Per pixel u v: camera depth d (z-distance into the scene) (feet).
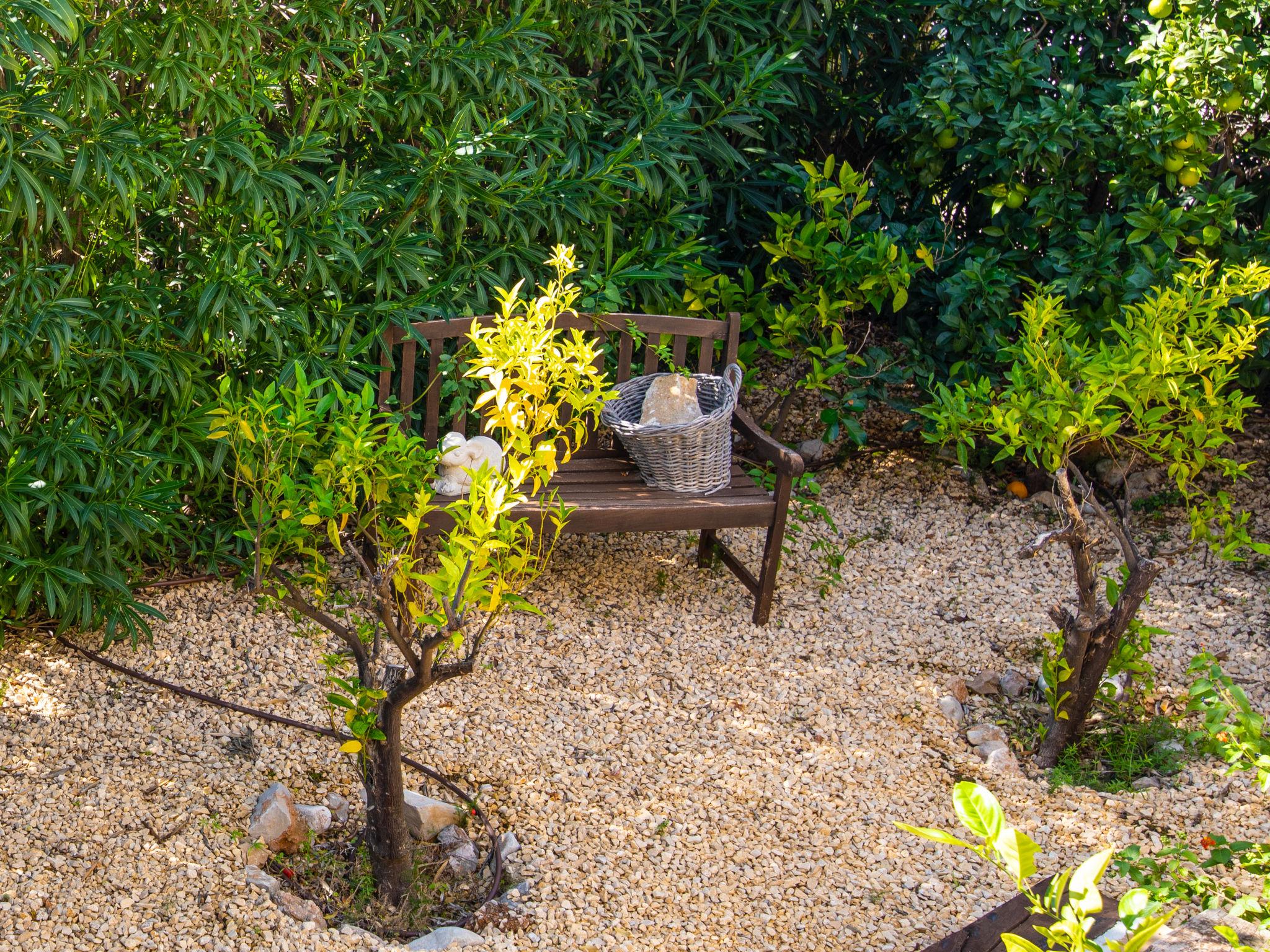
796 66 15.39
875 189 16.51
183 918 7.88
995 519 15.58
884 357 15.66
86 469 10.90
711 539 13.70
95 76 9.71
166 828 8.77
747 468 15.53
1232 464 10.57
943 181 16.90
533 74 13.03
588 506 11.69
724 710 11.21
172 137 10.46
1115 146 14.69
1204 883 7.49
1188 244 14.84
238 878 8.29
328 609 9.72
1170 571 14.47
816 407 17.62
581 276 14.02
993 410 10.35
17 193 9.41
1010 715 11.71
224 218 11.35
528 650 11.85
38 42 8.84
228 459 11.84
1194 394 10.57
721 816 9.75
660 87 15.29
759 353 18.44
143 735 10.02
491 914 8.37
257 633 11.73
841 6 16.35
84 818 8.82
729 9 15.23
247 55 11.05
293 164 11.37
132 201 10.36
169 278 11.51
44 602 11.71
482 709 10.83
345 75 12.01
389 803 8.39
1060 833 9.76
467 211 12.65
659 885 8.91
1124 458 16.17
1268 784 6.42
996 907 8.82
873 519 15.48
